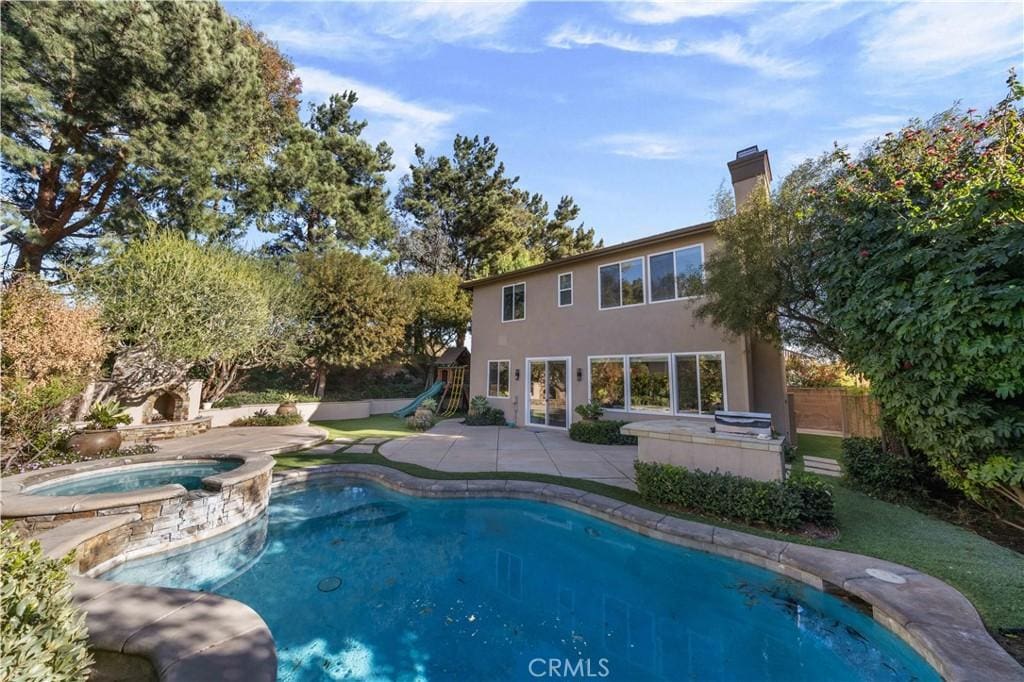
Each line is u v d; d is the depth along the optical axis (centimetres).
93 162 1311
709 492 582
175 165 1341
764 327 888
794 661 361
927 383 480
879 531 513
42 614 202
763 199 865
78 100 1185
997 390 417
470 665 358
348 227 2242
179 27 1227
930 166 587
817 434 1352
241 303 1256
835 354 902
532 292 1511
